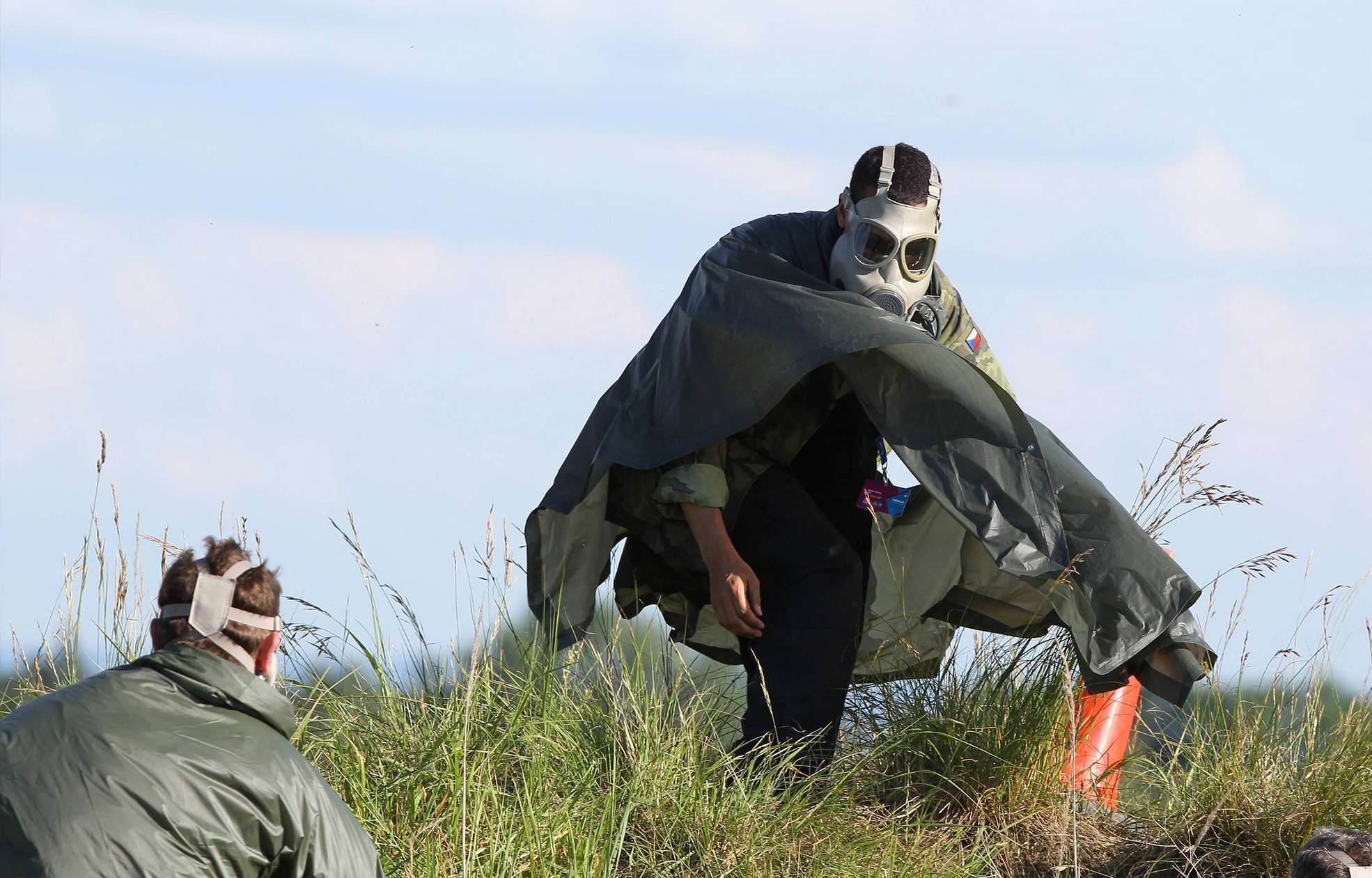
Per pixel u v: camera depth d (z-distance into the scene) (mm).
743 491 15805
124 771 9000
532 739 14328
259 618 10070
